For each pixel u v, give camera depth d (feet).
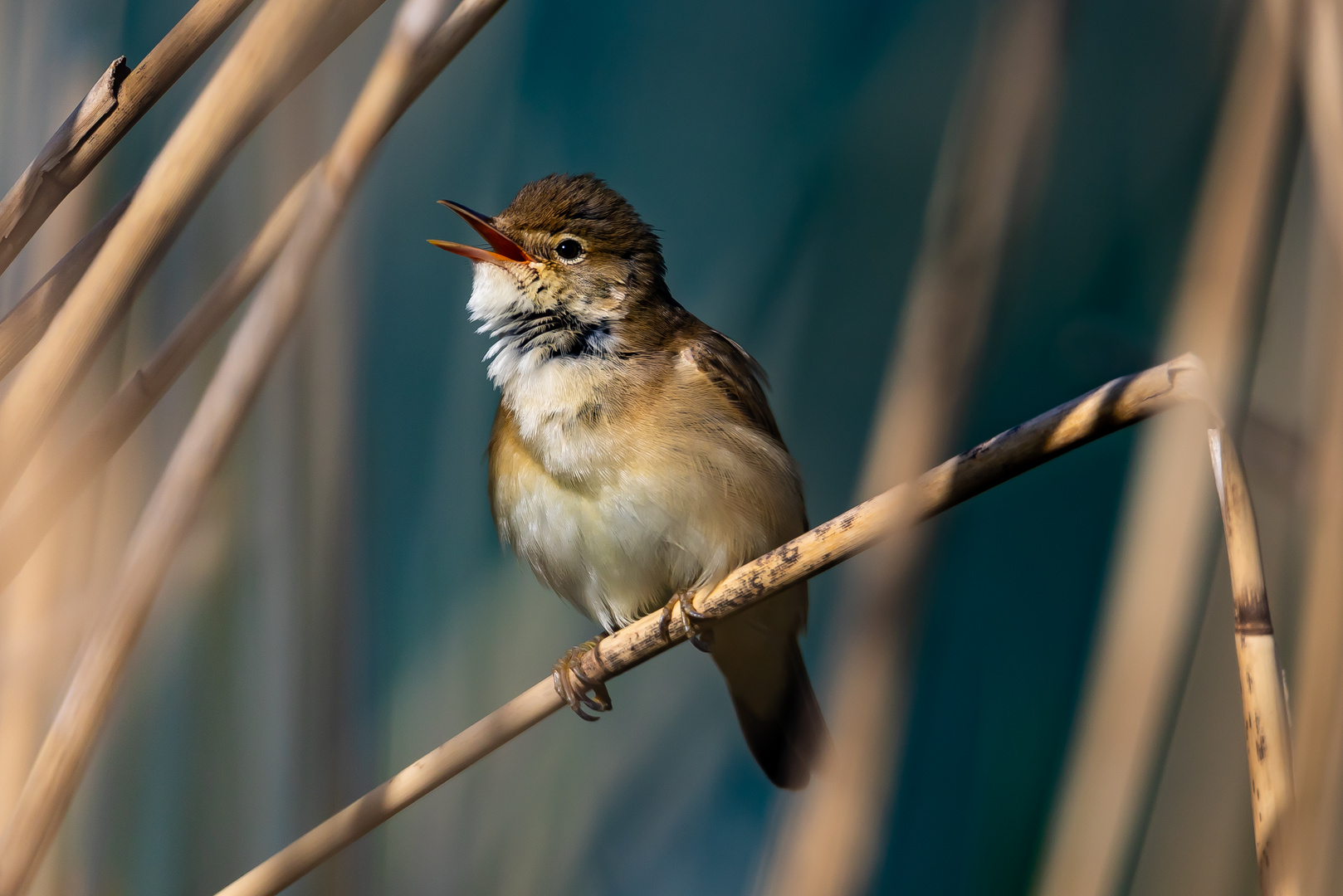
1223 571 10.97
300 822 11.00
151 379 10.79
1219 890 10.93
